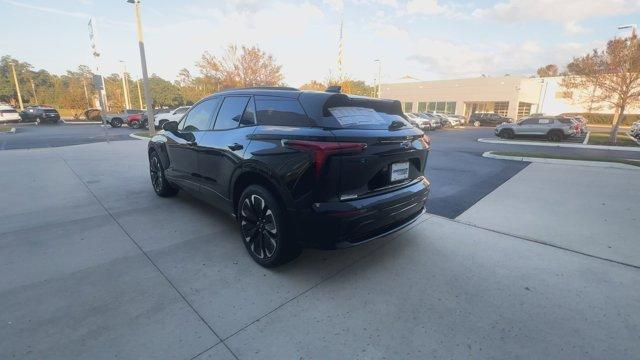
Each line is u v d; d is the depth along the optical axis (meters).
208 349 2.08
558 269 3.10
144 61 14.97
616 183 6.54
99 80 13.50
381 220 2.86
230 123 3.57
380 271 3.06
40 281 2.84
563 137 17.80
